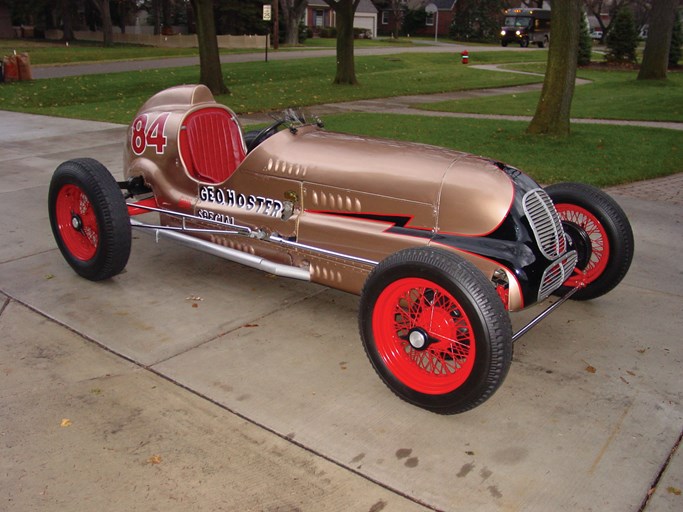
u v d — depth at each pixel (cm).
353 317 445
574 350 399
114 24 6031
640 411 335
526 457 299
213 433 315
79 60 3067
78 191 481
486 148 1012
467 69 2817
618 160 934
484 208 350
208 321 434
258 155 425
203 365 378
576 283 428
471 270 300
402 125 1259
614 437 314
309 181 403
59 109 1534
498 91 2081
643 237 605
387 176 376
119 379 362
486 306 293
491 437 314
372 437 314
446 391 314
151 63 2903
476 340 295
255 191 432
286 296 477
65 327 423
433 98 1861
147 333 416
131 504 268
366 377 369
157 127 488
